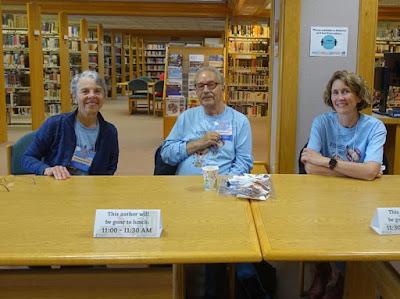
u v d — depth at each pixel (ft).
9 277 5.53
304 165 8.01
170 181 6.94
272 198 6.01
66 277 5.49
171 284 5.38
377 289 5.62
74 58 37.91
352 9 11.25
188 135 8.77
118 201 5.84
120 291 5.28
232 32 36.78
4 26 30.04
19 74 30.66
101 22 50.42
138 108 40.29
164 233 4.73
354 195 6.16
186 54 22.49
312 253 4.23
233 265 7.55
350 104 7.70
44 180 6.94
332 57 11.43
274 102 13.21
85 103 7.81
